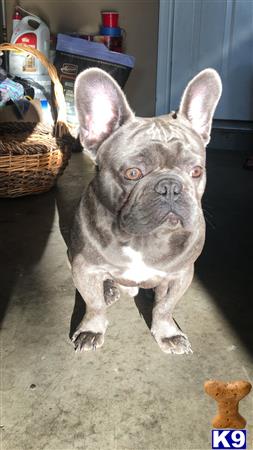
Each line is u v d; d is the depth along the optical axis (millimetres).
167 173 494
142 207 492
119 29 1566
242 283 751
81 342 590
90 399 513
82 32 1638
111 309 678
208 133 573
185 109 566
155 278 584
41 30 1470
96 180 556
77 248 573
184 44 1549
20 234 907
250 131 1539
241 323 649
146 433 472
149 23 1566
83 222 566
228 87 1537
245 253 854
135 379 543
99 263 565
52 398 514
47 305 681
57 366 562
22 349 590
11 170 1018
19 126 1212
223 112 1558
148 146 504
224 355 586
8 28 1662
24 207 1039
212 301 699
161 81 1601
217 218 1000
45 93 1489
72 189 1156
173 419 488
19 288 722
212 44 1525
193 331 631
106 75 530
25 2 1638
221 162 1411
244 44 1497
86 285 584
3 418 487
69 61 1475
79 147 1497
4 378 542
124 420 486
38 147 1048
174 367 564
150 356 582
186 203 493
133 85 1642
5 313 659
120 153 517
